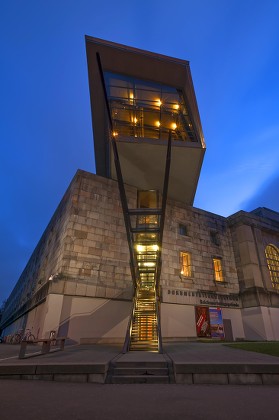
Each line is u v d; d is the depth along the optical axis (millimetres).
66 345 14891
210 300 21844
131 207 21906
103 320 16797
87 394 5461
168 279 20797
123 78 22609
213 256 24312
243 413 4258
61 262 17203
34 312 20344
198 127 21859
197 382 6777
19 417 3900
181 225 24188
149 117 21688
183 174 22766
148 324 15039
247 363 7043
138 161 21297
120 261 19078
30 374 6891
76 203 19344
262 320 21266
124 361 7551
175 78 23703
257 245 25578
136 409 4434
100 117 24438
